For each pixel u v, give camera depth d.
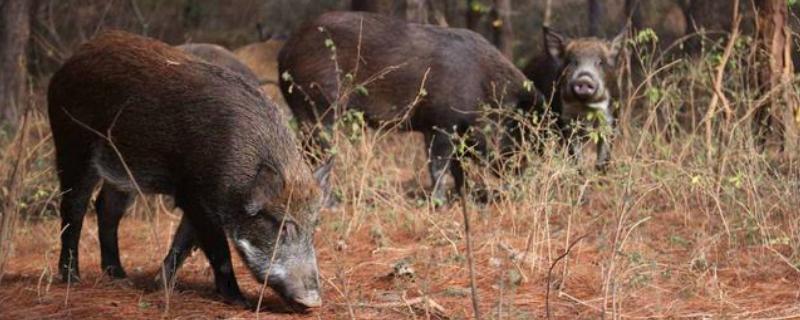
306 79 15.97
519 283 10.84
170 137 10.33
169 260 11.07
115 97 10.66
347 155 14.58
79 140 10.99
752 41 15.68
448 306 10.00
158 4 30.47
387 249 12.75
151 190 10.73
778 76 15.23
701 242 11.75
